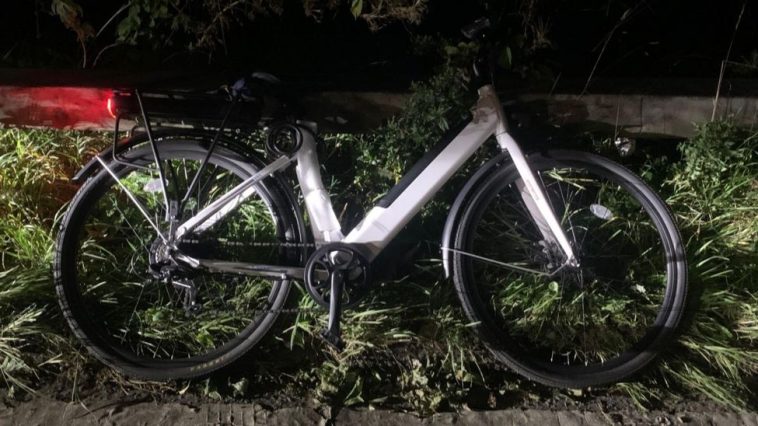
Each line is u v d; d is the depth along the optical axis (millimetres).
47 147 1981
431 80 1837
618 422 1691
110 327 1789
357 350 1777
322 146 1813
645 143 2068
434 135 1794
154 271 1665
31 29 2424
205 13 2215
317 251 1657
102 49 2287
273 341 1801
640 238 1981
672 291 1762
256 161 1699
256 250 1867
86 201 1678
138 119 1814
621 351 1832
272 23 2418
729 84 2000
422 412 1685
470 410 1696
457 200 1737
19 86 1879
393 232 1693
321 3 2266
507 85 1983
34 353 1733
